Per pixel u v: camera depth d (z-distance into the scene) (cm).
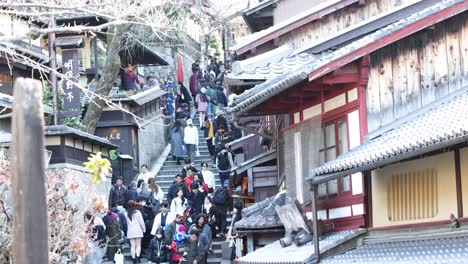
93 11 1111
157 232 2655
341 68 1608
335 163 1466
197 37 5447
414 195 1465
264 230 2033
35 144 446
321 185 1767
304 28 2205
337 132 1708
